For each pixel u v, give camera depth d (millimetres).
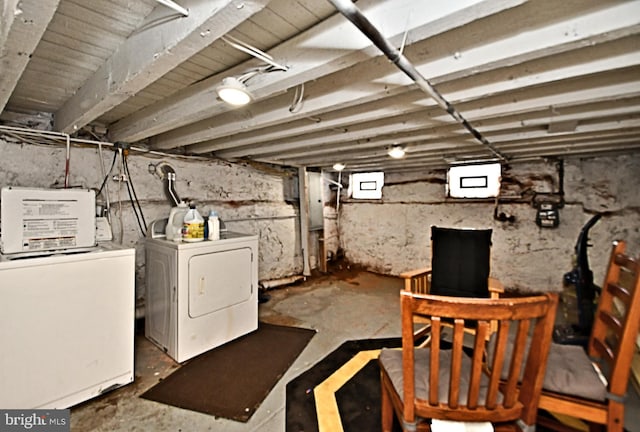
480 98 1745
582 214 3617
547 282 3818
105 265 1845
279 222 4441
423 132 2531
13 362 1528
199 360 2318
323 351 2490
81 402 1776
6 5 922
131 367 1984
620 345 1140
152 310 2557
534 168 3871
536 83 1431
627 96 1535
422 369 1332
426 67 1357
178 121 2000
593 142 2729
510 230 4047
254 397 1892
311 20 1197
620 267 1442
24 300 1557
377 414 1746
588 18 1019
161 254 2422
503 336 1024
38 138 2418
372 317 3244
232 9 881
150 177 3074
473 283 2535
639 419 1653
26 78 1767
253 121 2100
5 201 1690
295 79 1356
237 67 1541
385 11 1041
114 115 2488
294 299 3832
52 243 1823
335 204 5668
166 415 1718
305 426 1648
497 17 1170
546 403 1250
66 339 1696
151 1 1100
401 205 4984
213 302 2477
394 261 5062
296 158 3977
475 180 4316
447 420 1105
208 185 3564
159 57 1148
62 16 1184
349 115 2051
